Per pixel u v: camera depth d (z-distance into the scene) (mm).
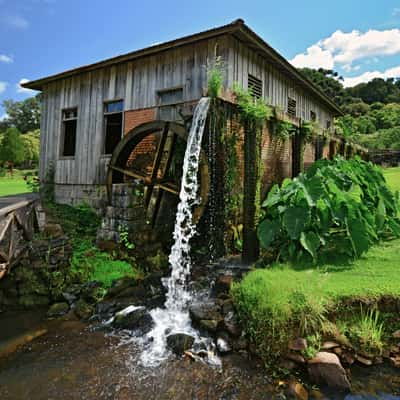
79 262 3988
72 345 2572
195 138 3926
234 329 2402
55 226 4359
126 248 4191
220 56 4820
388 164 14758
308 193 3305
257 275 2785
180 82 5277
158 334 2686
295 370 2051
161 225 4820
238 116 4055
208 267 3760
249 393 1904
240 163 4250
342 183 3857
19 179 16203
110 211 4449
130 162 5734
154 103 5574
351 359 2078
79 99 6754
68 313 3223
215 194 3986
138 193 4449
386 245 3658
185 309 3094
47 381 2090
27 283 3537
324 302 2258
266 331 2184
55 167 7184
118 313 3049
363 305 2271
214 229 4074
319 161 4227
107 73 6289
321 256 3232
